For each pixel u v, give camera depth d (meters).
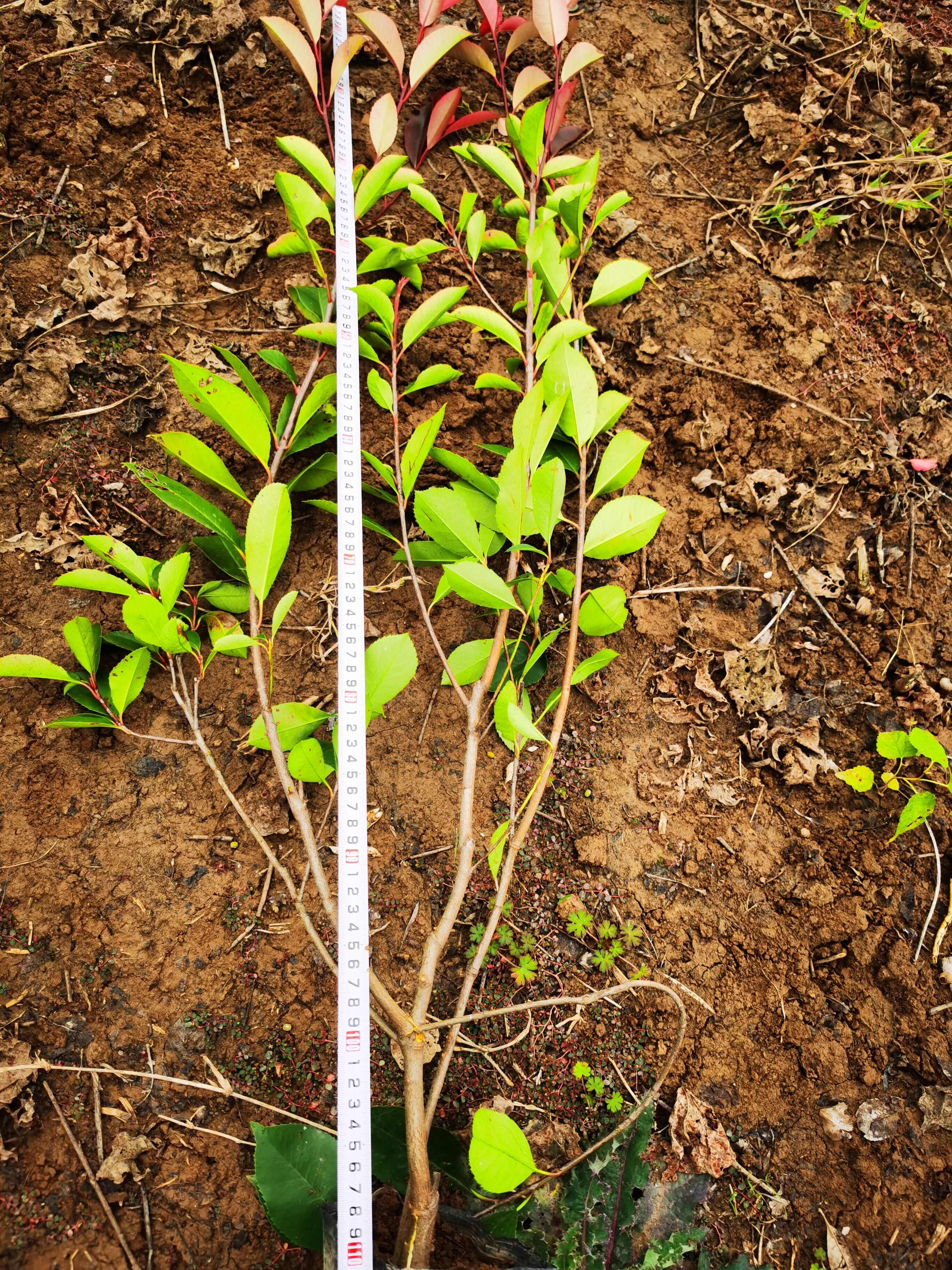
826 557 0.81
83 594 0.71
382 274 0.80
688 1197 0.62
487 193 0.84
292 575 0.75
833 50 0.92
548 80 0.76
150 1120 0.62
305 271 0.79
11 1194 0.59
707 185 0.88
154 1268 0.59
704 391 0.82
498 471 0.78
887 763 0.76
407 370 0.79
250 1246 0.60
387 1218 0.61
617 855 0.72
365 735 0.59
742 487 0.80
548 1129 0.64
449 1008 0.67
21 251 0.74
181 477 0.74
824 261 0.88
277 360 0.72
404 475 0.64
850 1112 0.67
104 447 0.73
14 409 0.72
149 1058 0.63
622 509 0.63
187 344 0.76
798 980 0.70
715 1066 0.67
